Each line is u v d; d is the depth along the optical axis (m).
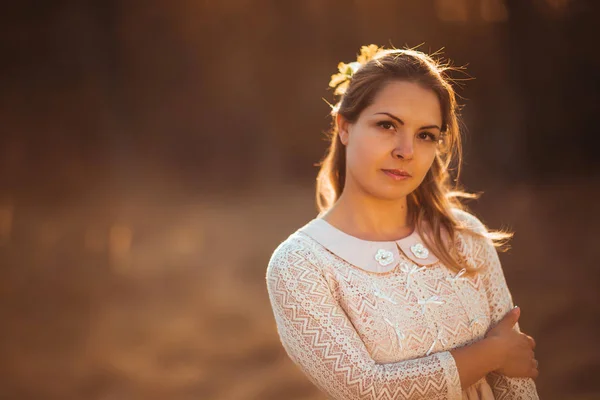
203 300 8.91
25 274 10.27
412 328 2.00
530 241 10.97
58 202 15.55
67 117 16.64
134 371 6.98
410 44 19.00
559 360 6.62
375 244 2.08
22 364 7.22
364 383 1.90
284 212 14.63
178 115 19.05
